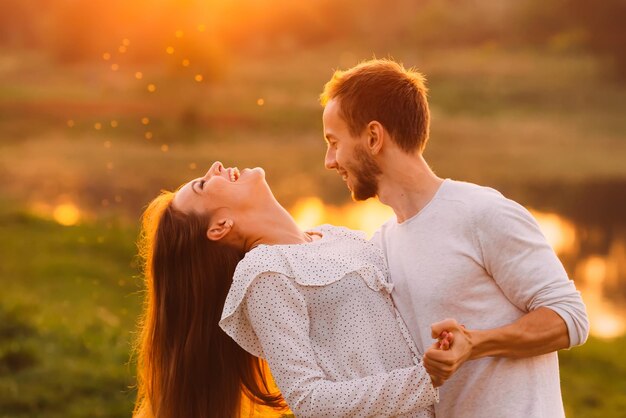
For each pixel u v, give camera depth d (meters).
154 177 30.70
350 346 3.18
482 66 67.44
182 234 3.45
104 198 26.66
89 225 15.27
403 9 88.81
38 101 45.78
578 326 3.07
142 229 3.70
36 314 9.41
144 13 44.09
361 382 3.02
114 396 7.49
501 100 57.44
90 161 32.91
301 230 3.59
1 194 26.47
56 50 59.09
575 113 54.06
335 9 85.62
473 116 53.62
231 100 48.22
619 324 15.94
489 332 3.01
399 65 3.41
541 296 3.08
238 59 73.50
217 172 3.57
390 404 2.99
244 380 3.52
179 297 3.47
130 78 43.66
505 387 3.14
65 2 58.53
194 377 3.47
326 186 32.38
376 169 3.34
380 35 84.56
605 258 22.48
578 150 44.00
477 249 3.18
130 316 10.13
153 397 3.54
